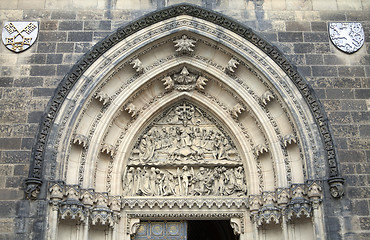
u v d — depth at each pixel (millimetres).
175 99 20609
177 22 19719
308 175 17516
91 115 18984
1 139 17734
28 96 18422
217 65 20156
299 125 18203
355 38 19562
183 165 19922
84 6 19859
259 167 19312
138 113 20109
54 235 16484
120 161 19438
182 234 19516
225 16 19547
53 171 17266
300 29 19781
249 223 19031
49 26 19484
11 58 18922
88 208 17656
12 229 16484
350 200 17125
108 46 19109
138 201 19078
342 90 18828
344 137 18109
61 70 18875
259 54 19266
